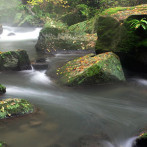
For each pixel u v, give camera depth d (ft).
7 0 80.79
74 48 28.81
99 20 21.76
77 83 16.97
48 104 14.23
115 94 15.85
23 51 21.83
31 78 19.80
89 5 46.88
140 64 18.37
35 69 22.04
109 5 45.65
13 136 10.19
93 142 9.90
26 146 9.52
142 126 11.34
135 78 19.04
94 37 29.55
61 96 15.72
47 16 56.49
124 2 44.62
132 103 14.46
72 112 13.03
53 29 30.30
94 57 18.66
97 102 14.64
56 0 53.88
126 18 18.67
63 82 17.75
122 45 18.83
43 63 23.04
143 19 17.80
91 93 16.03
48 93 16.35
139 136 9.80
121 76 17.60
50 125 11.31
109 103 14.47
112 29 20.53
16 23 64.49
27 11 67.21
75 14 43.65
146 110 13.39
